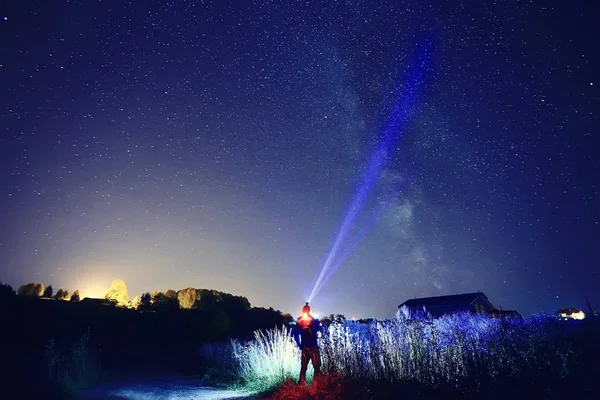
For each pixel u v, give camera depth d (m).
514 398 5.57
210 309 38.69
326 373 8.30
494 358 6.79
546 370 6.15
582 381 5.74
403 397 6.40
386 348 7.89
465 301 31.55
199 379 14.77
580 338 7.66
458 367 6.66
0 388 9.41
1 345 13.36
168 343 26.53
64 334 19.83
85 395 10.67
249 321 40.25
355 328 9.40
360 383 7.23
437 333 7.91
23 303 22.88
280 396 8.30
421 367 7.00
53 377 11.23
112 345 22.05
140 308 35.69
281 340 11.88
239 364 14.05
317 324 9.08
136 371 17.11
